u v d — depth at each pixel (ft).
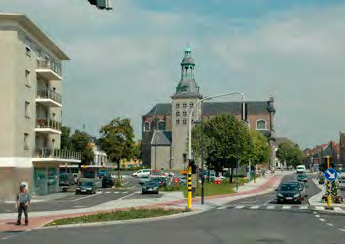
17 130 123.85
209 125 246.47
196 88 386.52
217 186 190.39
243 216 75.46
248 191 179.52
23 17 123.13
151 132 427.74
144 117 435.53
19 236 51.65
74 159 162.81
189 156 90.74
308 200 118.01
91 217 68.95
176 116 382.22
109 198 129.90
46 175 146.61
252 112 456.86
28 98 133.59
